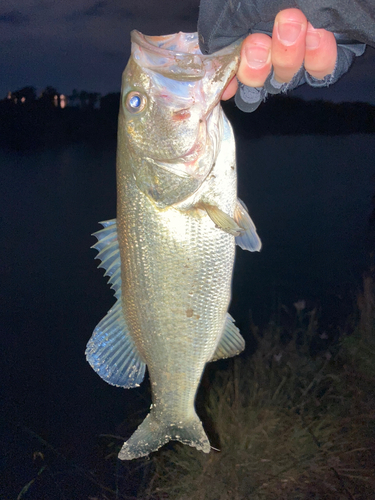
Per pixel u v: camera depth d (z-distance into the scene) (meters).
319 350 0.68
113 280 0.34
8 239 1.49
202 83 0.29
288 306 0.85
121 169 0.31
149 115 0.30
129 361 0.35
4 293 1.07
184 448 0.55
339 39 0.30
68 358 0.79
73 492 0.53
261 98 0.34
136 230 0.32
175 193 0.31
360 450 0.53
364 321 0.67
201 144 0.30
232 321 0.36
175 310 0.32
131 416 0.64
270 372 0.64
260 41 0.27
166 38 0.30
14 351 0.81
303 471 0.51
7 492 0.53
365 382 0.60
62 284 1.11
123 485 0.53
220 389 0.61
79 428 0.62
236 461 0.53
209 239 0.32
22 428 0.62
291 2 0.25
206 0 0.26
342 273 1.01
